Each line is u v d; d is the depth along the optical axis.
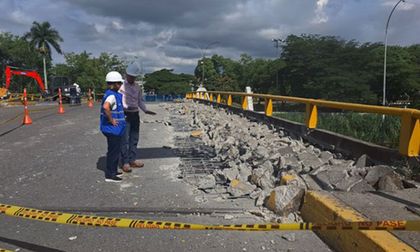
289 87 70.06
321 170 5.75
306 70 65.69
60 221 3.86
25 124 15.59
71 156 8.95
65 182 6.73
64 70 97.69
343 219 3.88
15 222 4.90
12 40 91.62
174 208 5.30
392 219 3.81
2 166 7.95
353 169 5.61
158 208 5.31
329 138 8.02
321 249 3.99
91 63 96.75
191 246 4.17
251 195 5.61
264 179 5.91
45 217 3.96
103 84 95.06
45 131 13.36
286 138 9.48
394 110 5.78
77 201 5.68
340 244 3.89
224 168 7.30
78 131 13.30
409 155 5.53
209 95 29.98
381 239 3.38
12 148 10.02
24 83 89.94
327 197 4.49
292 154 7.18
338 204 4.26
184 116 18.94
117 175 6.86
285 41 71.94
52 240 4.38
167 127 14.34
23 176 7.14
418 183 4.99
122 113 6.72
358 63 63.69
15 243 4.31
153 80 113.00
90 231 4.61
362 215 3.93
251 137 9.62
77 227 4.73
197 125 14.38
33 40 81.25
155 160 8.40
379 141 8.14
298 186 5.00
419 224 2.71
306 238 4.25
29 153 9.33
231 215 4.98
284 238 4.27
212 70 111.94
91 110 25.67
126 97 7.38
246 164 7.07
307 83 65.62
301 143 8.64
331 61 63.56
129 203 5.57
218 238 4.34
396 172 5.36
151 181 6.74
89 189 6.30
